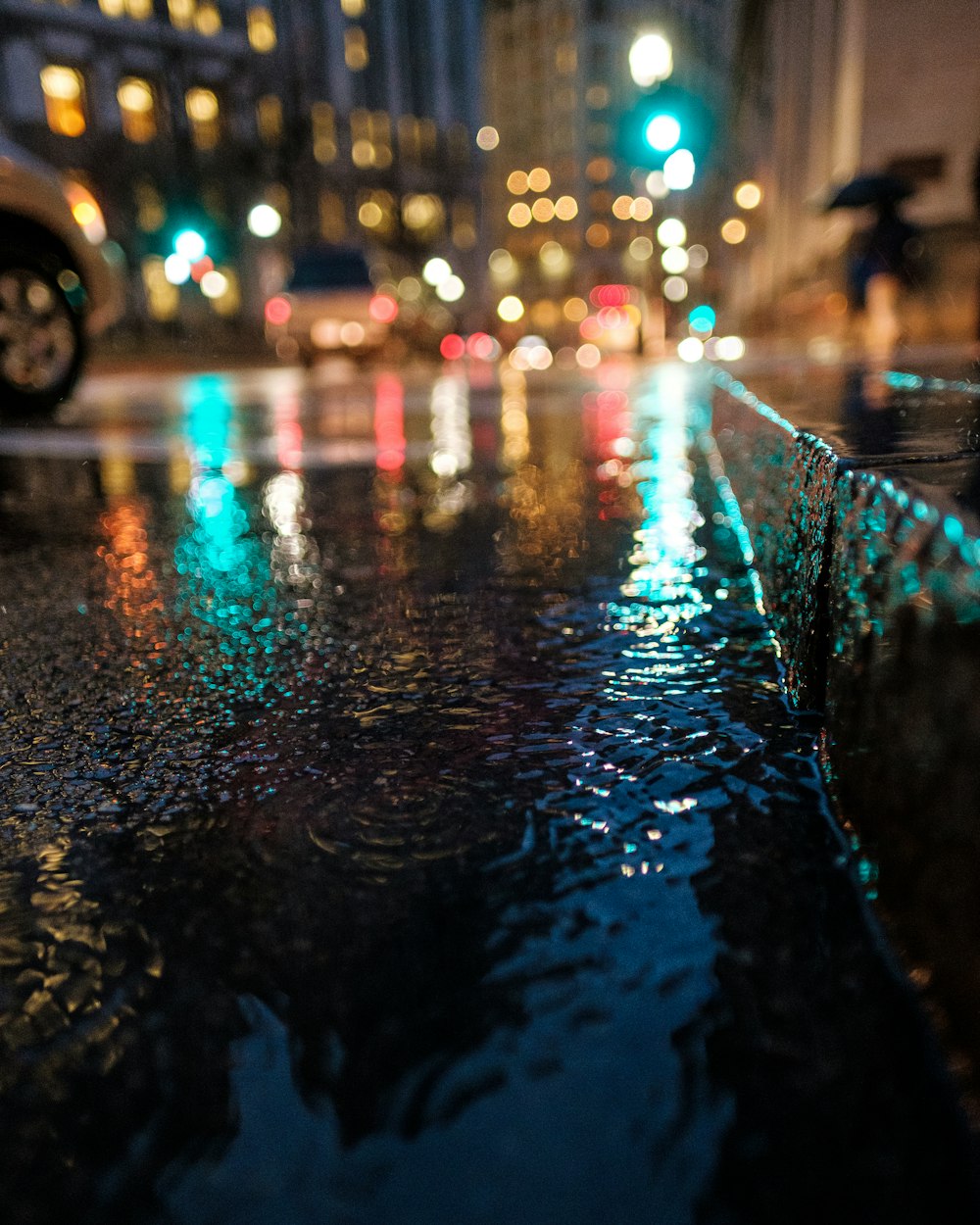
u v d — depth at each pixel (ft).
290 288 51.11
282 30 133.49
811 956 1.93
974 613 1.44
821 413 4.52
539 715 3.47
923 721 1.69
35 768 3.23
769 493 4.80
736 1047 1.69
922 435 3.09
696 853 2.39
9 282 16.12
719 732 3.18
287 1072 1.71
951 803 1.54
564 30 233.96
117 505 9.50
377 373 49.62
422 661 4.27
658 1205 1.39
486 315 192.75
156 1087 1.70
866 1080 1.59
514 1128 1.55
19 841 2.70
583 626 4.72
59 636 4.99
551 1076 1.66
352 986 1.94
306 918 2.21
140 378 55.47
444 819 2.68
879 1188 1.39
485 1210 1.40
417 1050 1.74
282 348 52.21
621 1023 1.78
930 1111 1.51
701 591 5.35
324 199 153.79
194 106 120.37
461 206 187.32
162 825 2.75
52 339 16.98
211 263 110.01
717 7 260.42
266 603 5.56
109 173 106.83
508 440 14.84
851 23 41.98
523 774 2.95
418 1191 1.44
